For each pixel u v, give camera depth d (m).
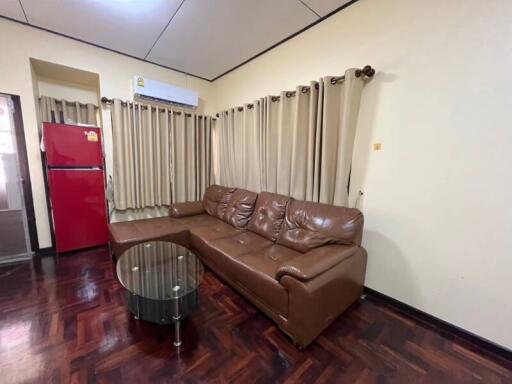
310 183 2.31
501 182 1.40
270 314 1.63
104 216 2.98
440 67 1.58
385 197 1.92
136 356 1.38
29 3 2.05
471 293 1.55
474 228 1.51
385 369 1.34
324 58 2.27
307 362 1.37
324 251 1.66
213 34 2.52
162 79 3.33
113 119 2.95
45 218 2.72
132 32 2.49
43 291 2.01
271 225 2.37
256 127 2.83
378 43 1.87
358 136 2.05
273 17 2.22
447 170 1.60
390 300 1.94
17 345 1.43
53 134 2.56
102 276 2.28
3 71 2.35
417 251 1.78
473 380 1.29
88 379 1.23
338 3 2.03
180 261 1.88
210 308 1.84
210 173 3.86
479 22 1.42
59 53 2.59
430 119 1.65
